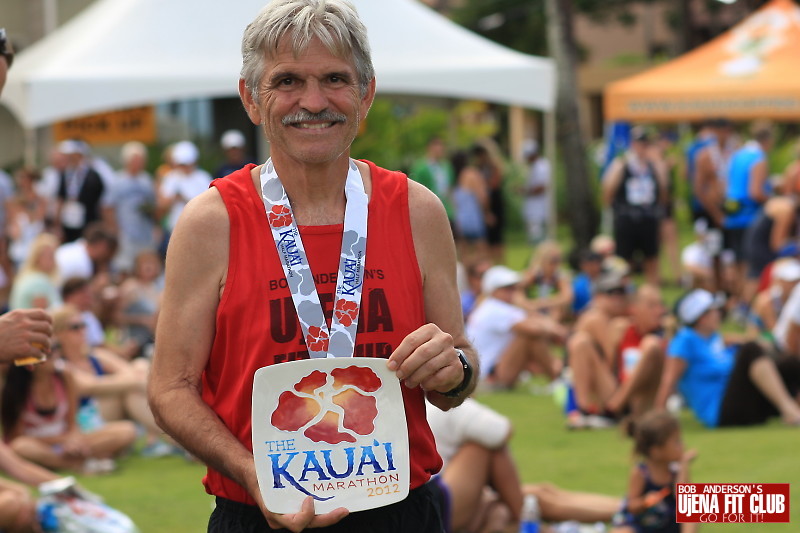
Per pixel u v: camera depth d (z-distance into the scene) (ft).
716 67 50.65
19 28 67.10
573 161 64.18
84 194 44.47
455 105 61.57
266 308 8.29
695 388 27.20
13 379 23.57
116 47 36.45
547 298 39.68
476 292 37.11
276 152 8.52
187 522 19.77
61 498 17.98
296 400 8.07
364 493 8.11
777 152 78.59
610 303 28.73
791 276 32.19
